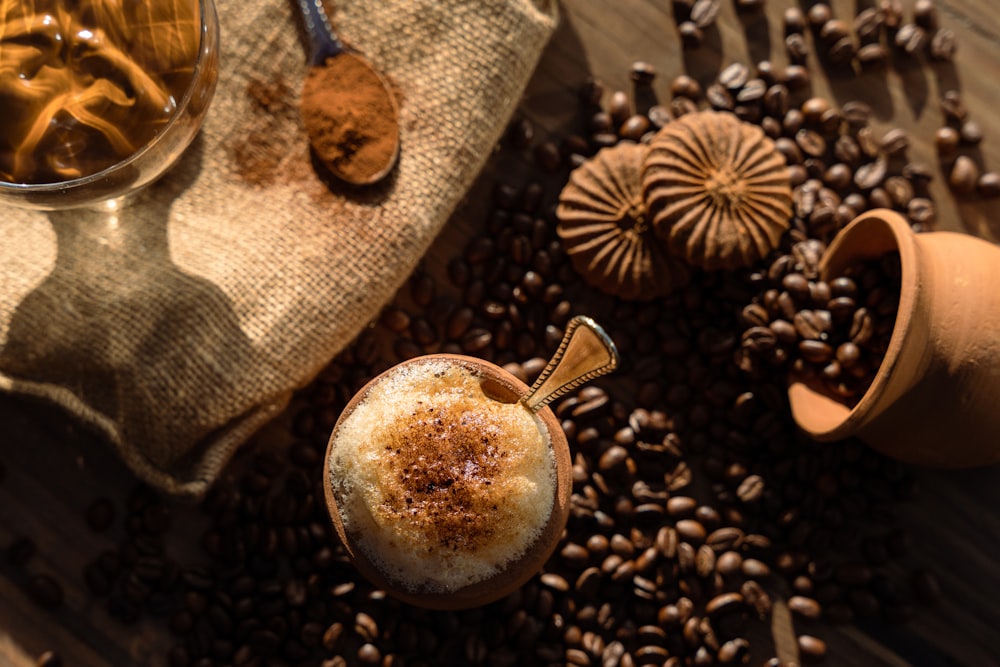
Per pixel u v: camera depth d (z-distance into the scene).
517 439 0.43
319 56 0.50
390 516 0.43
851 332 0.51
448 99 0.51
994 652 0.53
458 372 0.45
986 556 0.53
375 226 0.50
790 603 0.53
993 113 0.55
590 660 0.52
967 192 0.54
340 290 0.50
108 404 0.50
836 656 0.53
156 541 0.51
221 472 0.52
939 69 0.55
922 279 0.46
